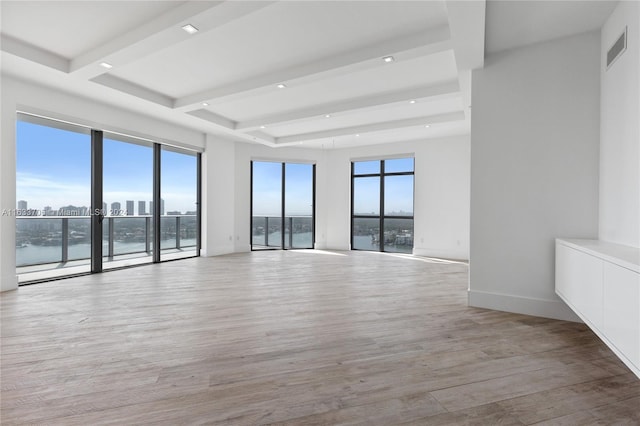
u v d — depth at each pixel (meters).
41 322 2.87
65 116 4.48
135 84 4.37
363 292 3.99
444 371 2.02
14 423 1.51
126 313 3.14
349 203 8.49
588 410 1.62
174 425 1.50
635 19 2.24
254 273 5.20
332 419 1.55
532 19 2.70
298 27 3.00
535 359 2.18
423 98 4.45
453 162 7.14
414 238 7.59
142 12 2.79
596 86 2.84
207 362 2.13
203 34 3.12
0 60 3.40
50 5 2.70
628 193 2.33
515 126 3.18
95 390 1.79
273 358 2.19
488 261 3.32
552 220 3.03
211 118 5.75
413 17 2.84
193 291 4.02
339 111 5.09
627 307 1.61
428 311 3.23
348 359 2.18
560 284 2.79
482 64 3.26
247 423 1.52
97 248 5.14
